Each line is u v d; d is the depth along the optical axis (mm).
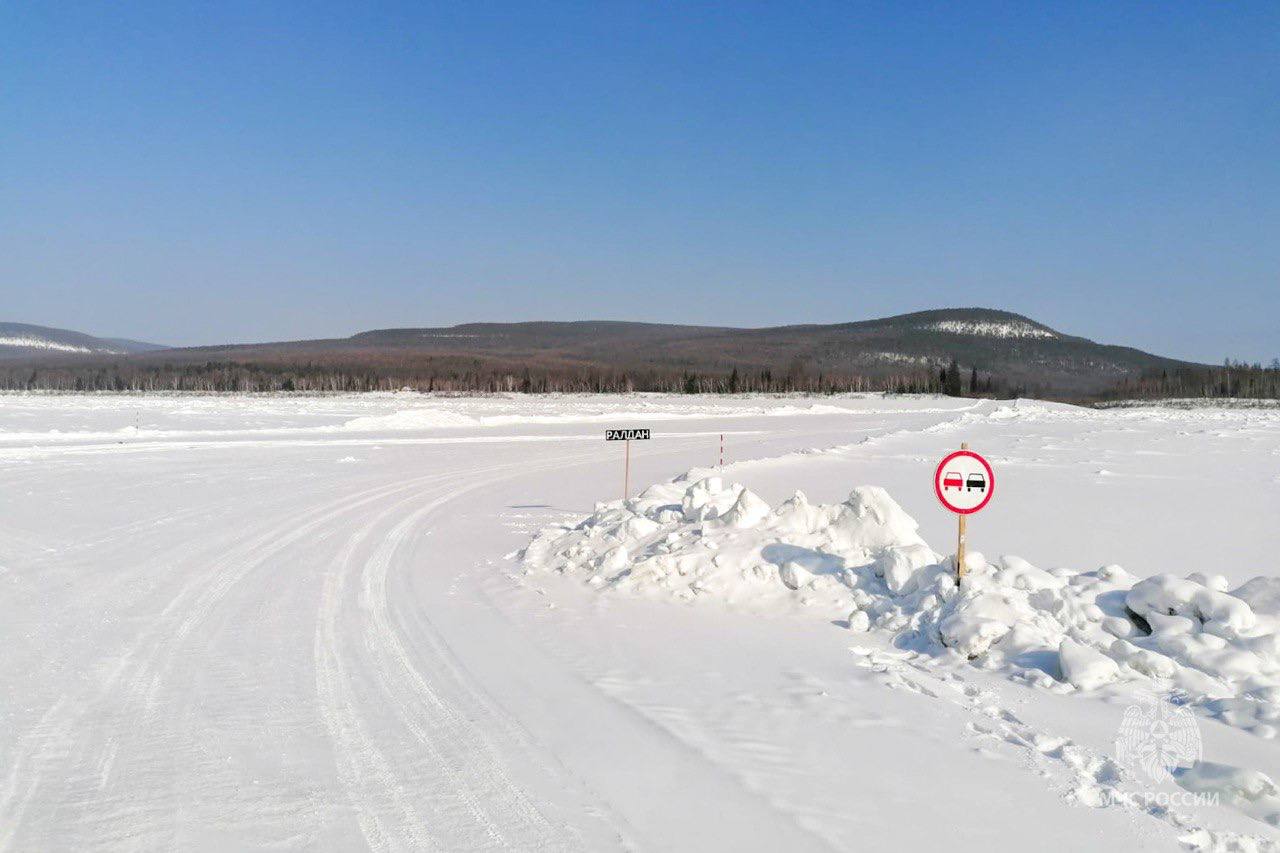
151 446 31922
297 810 4672
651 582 9930
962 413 73125
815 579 9414
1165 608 7641
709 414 69000
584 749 5516
